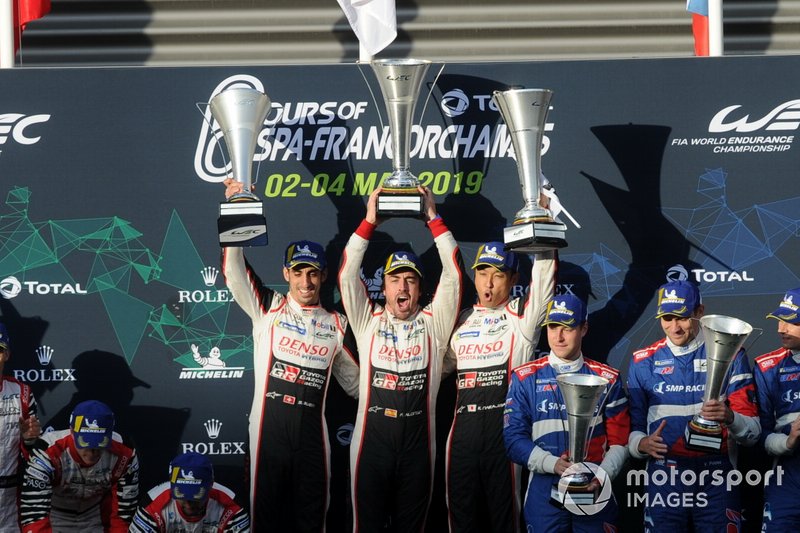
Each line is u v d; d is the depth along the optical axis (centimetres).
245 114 1981
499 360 2033
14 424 2048
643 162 2164
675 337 2019
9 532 2041
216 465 2136
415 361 2027
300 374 2038
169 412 2139
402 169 2005
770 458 2094
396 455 2016
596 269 2162
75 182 2155
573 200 2166
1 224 2148
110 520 2047
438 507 2122
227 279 2036
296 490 2041
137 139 2162
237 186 1961
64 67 2164
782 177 2158
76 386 2136
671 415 2022
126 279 2152
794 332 2030
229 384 2141
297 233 2173
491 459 2022
